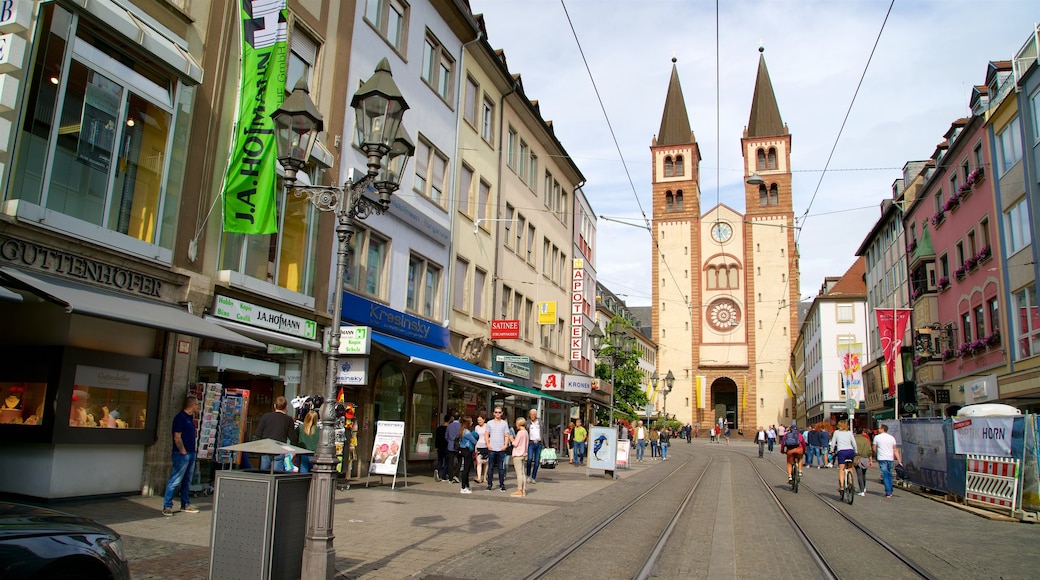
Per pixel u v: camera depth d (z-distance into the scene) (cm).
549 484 1880
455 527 1060
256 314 1384
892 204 4053
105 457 1088
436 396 2206
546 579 741
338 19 1712
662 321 7956
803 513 1379
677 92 8444
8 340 1067
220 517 641
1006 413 1666
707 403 7675
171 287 1209
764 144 7944
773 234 7806
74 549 447
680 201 8150
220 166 1319
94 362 1066
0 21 955
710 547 951
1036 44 2302
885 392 4219
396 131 782
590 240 4431
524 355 3033
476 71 2548
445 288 2259
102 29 1085
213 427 1227
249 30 1355
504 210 2803
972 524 1301
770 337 7625
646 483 2002
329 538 679
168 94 1223
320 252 1614
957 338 3016
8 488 1025
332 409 714
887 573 820
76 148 1057
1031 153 2314
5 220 927
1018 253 2425
